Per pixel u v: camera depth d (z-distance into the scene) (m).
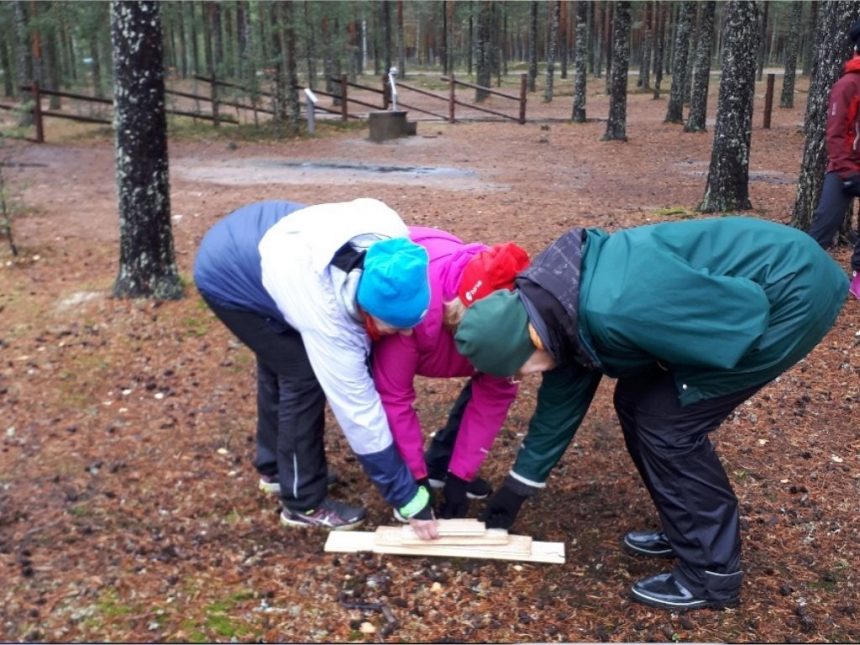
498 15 38.56
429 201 9.75
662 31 35.44
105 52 19.98
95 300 5.88
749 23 8.10
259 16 17.45
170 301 5.85
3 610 2.82
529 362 2.65
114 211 9.23
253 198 9.96
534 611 2.86
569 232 2.74
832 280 2.63
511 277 2.75
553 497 3.57
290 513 3.33
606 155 14.64
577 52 19.98
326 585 2.98
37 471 3.78
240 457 3.93
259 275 3.01
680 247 2.62
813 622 2.78
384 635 2.73
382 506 3.52
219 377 4.80
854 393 4.46
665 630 2.75
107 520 3.39
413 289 2.60
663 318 2.48
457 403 3.56
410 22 60.19
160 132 5.73
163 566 3.09
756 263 2.59
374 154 14.78
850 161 5.49
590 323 2.57
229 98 23.22
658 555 3.15
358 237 2.83
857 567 3.07
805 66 37.12
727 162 8.55
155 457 3.92
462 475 3.17
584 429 4.14
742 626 2.77
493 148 15.66
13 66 25.77
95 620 2.78
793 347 2.58
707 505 2.77
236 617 2.81
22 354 5.09
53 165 12.94
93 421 4.29
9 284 6.39
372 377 2.96
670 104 20.17
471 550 3.13
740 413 4.27
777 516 3.38
